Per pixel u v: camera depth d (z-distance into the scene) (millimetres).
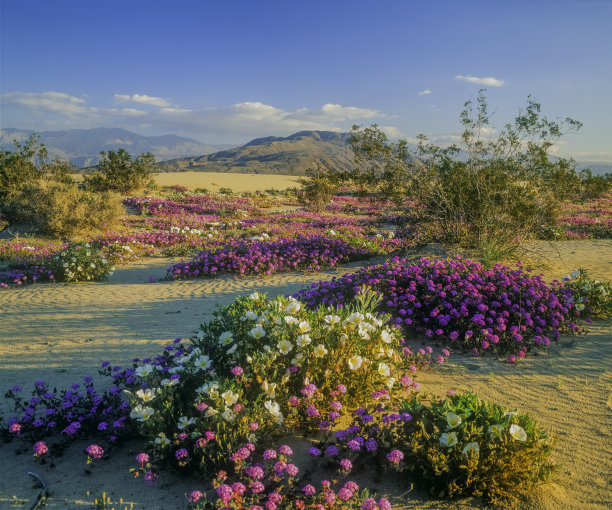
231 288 9617
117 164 37188
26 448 3477
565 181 11797
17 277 10461
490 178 11891
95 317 7363
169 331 6516
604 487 2979
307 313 4836
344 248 12969
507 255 11062
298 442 3523
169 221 23156
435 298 6336
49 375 4898
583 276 7695
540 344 5594
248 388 3611
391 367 4359
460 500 2930
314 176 33219
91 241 16391
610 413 3928
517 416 3227
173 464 3150
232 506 2588
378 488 3014
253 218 26812
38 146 30875
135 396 3631
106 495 2914
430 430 3207
